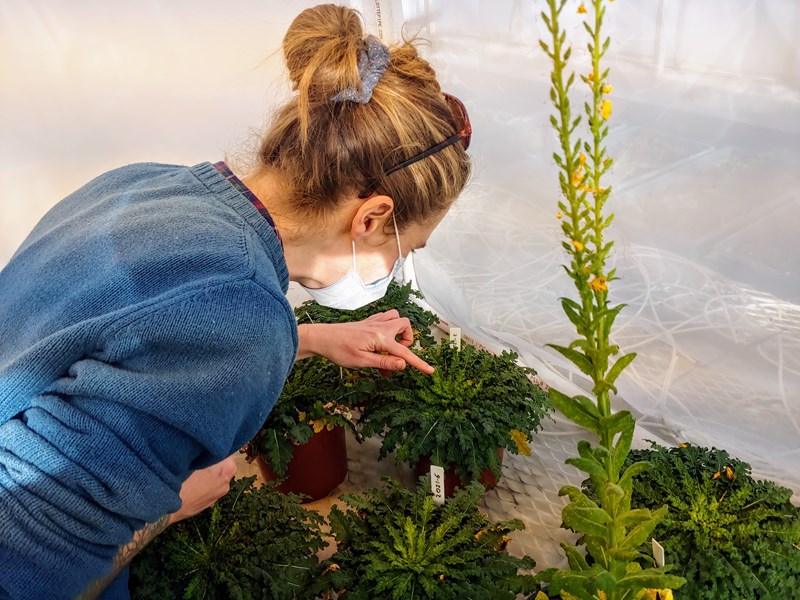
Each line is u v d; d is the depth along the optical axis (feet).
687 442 5.53
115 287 2.60
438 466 5.13
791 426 5.06
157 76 7.68
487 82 5.84
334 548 5.53
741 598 4.09
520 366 6.35
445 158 3.27
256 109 7.94
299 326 5.20
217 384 2.60
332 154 3.01
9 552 2.37
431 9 6.08
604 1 4.42
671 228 5.02
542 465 6.15
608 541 2.57
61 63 7.42
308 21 3.26
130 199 3.03
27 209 7.99
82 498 2.42
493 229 6.69
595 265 2.07
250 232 2.93
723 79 4.10
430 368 5.13
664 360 5.69
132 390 2.43
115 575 3.34
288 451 5.50
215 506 4.67
